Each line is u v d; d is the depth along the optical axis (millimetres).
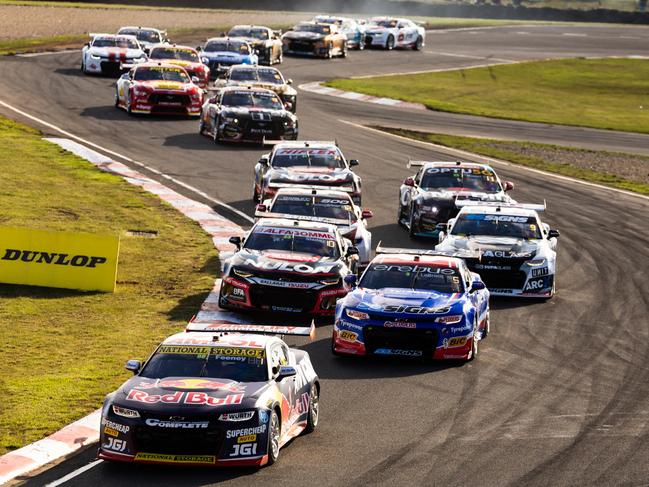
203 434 41781
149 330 67375
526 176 133500
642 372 61562
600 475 43656
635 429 50562
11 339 63969
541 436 48969
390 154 141750
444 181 100250
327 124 161000
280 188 93312
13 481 41500
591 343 67938
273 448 43594
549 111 195000
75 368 58500
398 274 66812
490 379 59062
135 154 129750
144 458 41844
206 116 142125
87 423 49031
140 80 155250
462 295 64625
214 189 114062
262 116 137625
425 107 185500
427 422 50844
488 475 43281
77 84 177750
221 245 92000
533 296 79125
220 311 72688
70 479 41656
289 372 44906
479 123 175125
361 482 42000
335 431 49188
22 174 113500
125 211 101875
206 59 192625
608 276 87812
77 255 77125
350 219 85562
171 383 44125
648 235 104500
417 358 61562
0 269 77250
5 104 156125
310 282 70500
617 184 132000
